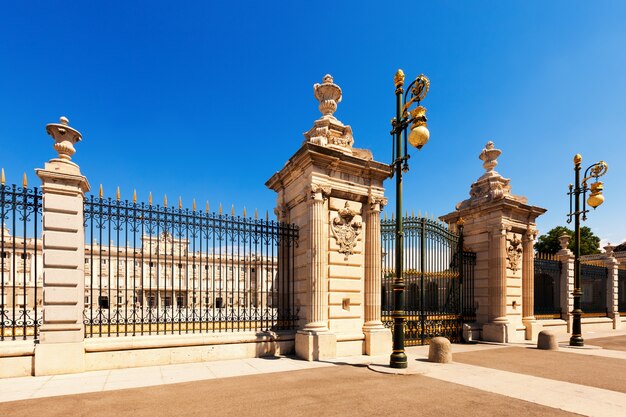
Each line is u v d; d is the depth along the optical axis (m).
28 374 8.20
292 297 12.23
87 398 6.67
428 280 15.77
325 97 12.88
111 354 8.97
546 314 20.06
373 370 9.06
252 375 8.52
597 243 46.59
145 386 7.50
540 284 20.44
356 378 8.34
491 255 16.59
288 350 11.27
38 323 8.75
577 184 15.78
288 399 6.74
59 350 8.38
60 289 8.53
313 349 10.36
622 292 25.75
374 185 12.47
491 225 16.73
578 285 15.16
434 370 9.39
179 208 10.20
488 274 16.67
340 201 11.94
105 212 9.29
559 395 7.28
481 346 14.54
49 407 6.18
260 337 10.87
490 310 16.39
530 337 16.77
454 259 16.64
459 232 16.70
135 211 9.62
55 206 8.61
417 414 6.05
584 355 12.39
